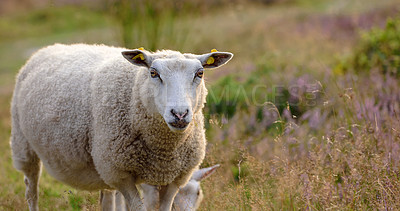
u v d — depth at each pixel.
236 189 11.96
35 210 13.84
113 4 26.36
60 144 11.73
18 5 79.12
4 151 21.47
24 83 13.51
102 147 10.75
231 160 15.91
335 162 11.97
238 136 17.14
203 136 11.52
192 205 13.30
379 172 10.99
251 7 60.94
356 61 23.12
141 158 10.73
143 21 26.05
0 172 17.94
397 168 11.42
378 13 39.19
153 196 13.14
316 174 11.38
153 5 25.86
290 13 54.09
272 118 18.47
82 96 11.41
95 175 11.84
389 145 12.63
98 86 11.04
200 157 11.41
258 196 11.38
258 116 19.89
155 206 12.57
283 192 11.03
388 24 24.02
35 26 67.75
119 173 10.84
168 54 10.41
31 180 13.91
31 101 12.67
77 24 62.16
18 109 13.55
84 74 11.79
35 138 12.50
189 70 9.84
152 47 26.16
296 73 22.97
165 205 11.56
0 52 58.81
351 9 50.00
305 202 10.69
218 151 16.34
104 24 56.38
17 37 65.19
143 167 10.86
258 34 42.81
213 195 12.87
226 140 17.31
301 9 57.56
